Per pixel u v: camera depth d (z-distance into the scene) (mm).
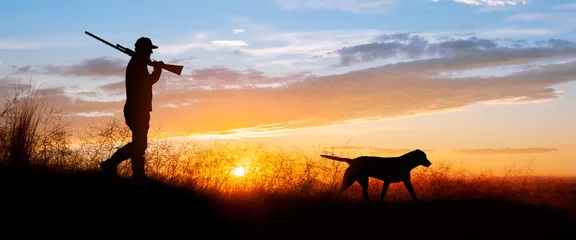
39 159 8242
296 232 7449
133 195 7559
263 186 9164
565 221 8836
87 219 6746
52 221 6555
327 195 9375
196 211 7605
